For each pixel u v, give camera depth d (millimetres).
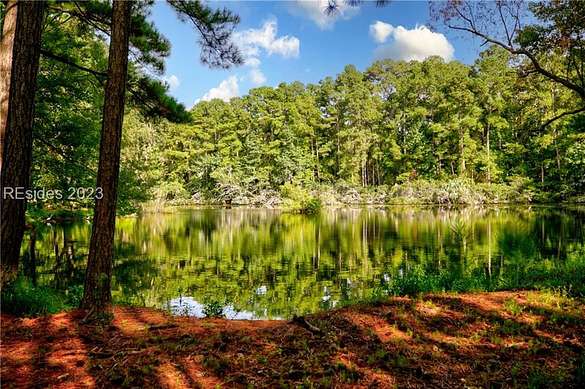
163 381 3654
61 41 12016
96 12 9625
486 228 23312
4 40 5996
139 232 26781
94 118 14797
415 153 56375
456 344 4660
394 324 5238
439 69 62094
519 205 41094
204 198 61906
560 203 42219
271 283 12930
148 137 41125
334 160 65875
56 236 21672
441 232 22938
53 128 12992
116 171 6090
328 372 3834
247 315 9375
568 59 15750
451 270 12688
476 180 52469
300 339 4695
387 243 20047
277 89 72312
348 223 30344
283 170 60656
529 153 48375
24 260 15516
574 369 3922
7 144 6016
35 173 13500
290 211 44312
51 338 4688
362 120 63875
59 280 12195
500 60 49469
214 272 14703
